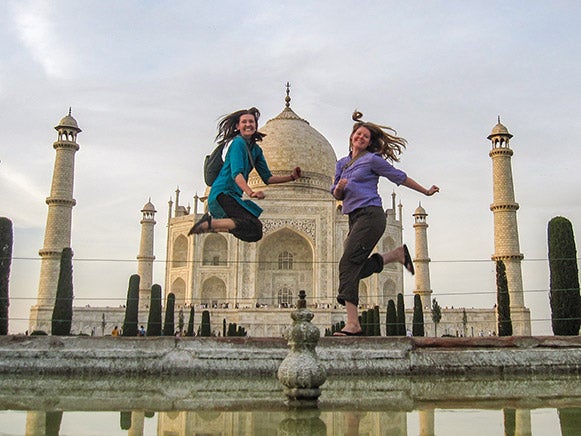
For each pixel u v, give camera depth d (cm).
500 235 8544
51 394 1661
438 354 2422
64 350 2567
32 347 2620
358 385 1955
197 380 2312
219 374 2467
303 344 1264
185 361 2495
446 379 2273
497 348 2578
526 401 1312
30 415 1050
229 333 6888
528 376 2383
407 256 1314
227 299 9669
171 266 10362
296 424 931
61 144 8738
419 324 5850
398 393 1599
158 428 896
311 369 1234
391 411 1094
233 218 1093
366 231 1271
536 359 2458
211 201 1112
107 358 2528
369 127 1349
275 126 11556
